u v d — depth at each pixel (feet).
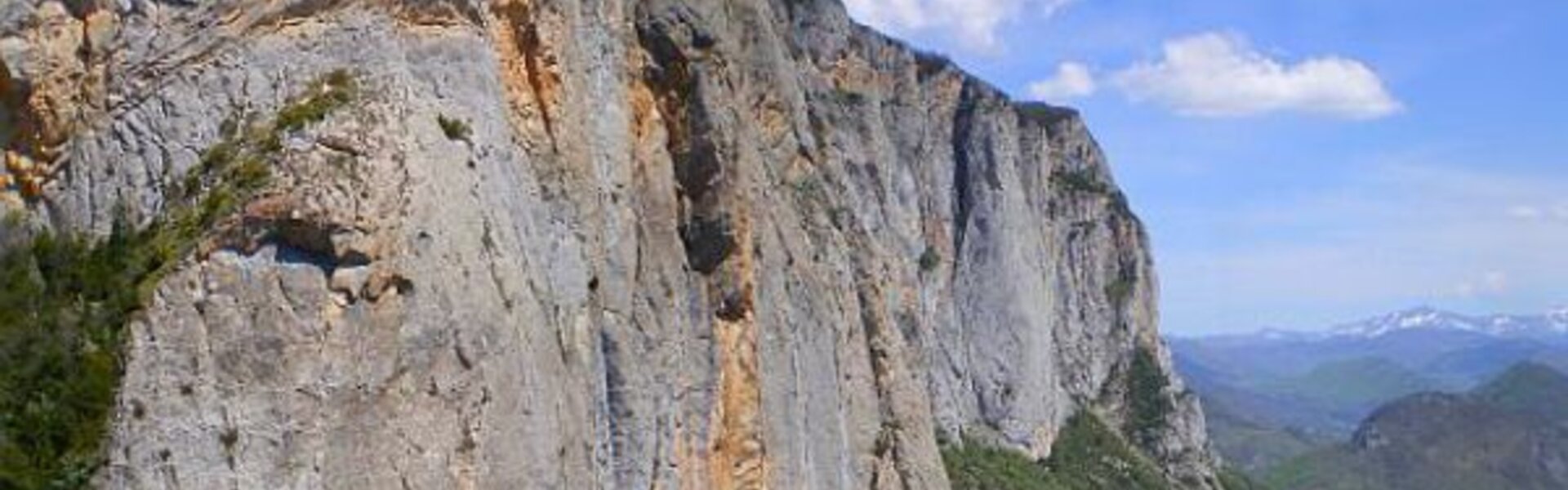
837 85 463.42
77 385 117.29
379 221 123.13
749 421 191.01
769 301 206.18
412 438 121.29
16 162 130.00
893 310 372.99
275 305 118.32
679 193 189.57
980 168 565.94
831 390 234.38
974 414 543.39
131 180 127.44
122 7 131.34
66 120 129.70
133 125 128.67
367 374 120.16
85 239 126.31
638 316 170.71
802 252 235.20
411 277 123.75
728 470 187.21
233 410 115.85
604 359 161.38
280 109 127.95
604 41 173.99
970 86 577.84
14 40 128.77
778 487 199.93
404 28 136.36
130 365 116.78
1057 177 653.71
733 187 190.80
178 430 115.14
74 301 123.03
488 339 129.08
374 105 128.77
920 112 539.70
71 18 130.82
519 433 130.82
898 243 469.16
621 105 175.73
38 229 127.85
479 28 142.72
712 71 194.39
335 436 117.80
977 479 477.36
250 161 123.44
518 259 137.90
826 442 228.43
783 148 275.80
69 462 115.03
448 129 134.51
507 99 148.56
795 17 451.94
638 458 162.91
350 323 120.06
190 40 130.93
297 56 130.62
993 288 558.56
